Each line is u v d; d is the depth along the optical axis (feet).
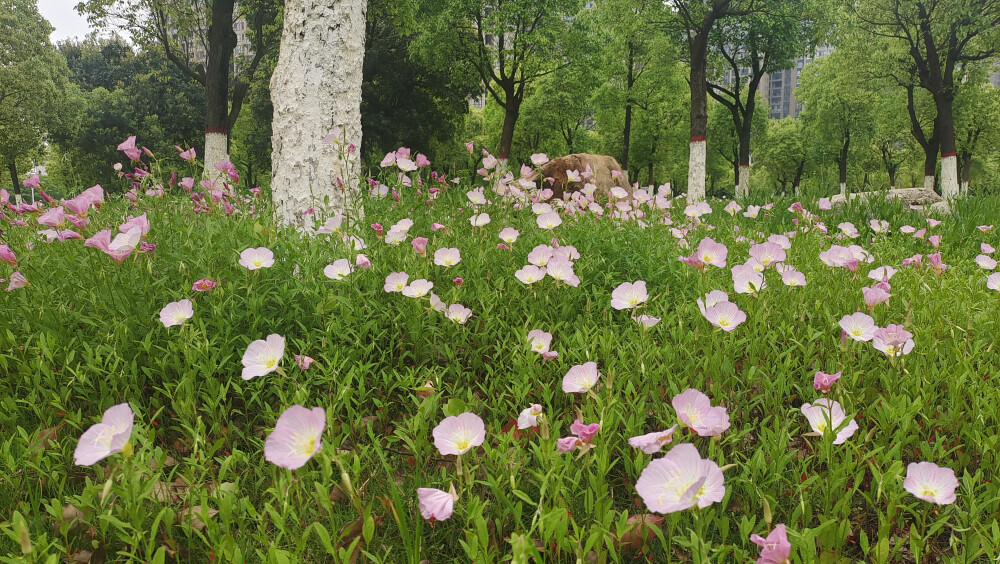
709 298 7.66
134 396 6.75
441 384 7.54
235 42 43.34
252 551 5.00
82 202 9.50
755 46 73.87
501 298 9.68
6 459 5.20
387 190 14.94
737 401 7.17
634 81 95.86
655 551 5.15
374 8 64.39
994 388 6.72
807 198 24.35
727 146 124.57
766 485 5.37
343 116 14.20
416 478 5.67
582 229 13.19
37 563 4.25
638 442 4.57
